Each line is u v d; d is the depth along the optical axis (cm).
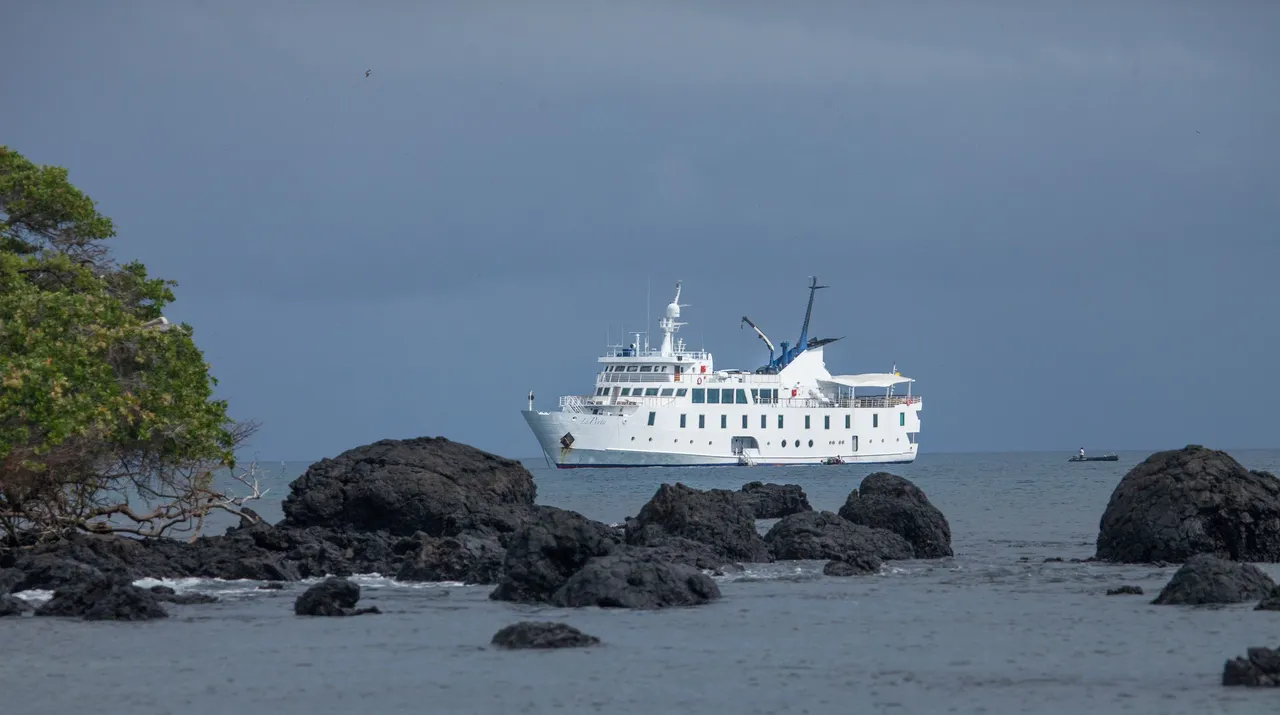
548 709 8750
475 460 19712
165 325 17512
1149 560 16875
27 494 15900
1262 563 16462
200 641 10956
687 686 9344
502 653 10431
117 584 12612
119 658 10300
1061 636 11138
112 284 17925
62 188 17262
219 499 18375
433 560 15200
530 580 13250
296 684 9419
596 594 12788
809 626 11706
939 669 9900
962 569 16375
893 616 12281
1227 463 17138
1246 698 8788
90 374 15138
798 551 17488
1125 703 8750
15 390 14162
